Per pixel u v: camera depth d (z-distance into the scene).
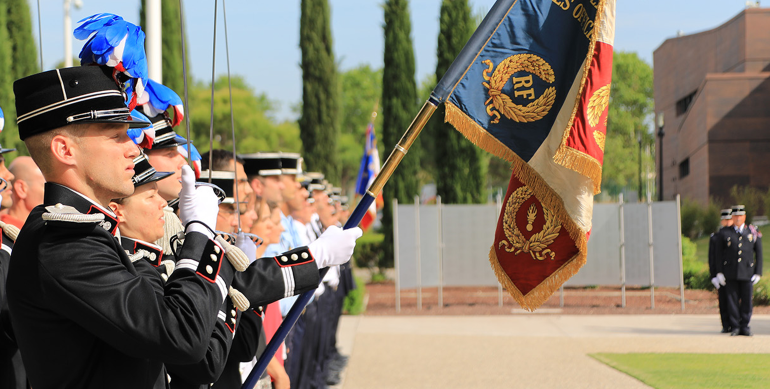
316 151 24.33
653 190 50.59
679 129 38.16
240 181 4.18
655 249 15.16
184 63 2.55
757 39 32.09
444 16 21.39
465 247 15.84
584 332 12.28
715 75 32.06
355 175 70.12
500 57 3.45
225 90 58.50
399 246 15.60
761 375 8.09
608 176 60.97
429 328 13.09
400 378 8.89
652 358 9.64
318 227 9.38
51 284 1.95
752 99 31.84
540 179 3.47
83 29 2.18
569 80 3.47
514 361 9.85
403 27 22.97
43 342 2.03
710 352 9.95
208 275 2.19
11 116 14.18
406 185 22.44
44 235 1.99
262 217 5.34
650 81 61.97
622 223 15.32
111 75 2.16
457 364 9.72
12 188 3.81
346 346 11.24
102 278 1.97
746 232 11.65
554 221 3.76
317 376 8.18
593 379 8.45
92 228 2.03
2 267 2.94
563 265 3.74
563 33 3.49
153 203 2.67
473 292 18.70
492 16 3.43
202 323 2.08
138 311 1.98
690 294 16.98
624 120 61.44
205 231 2.30
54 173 2.10
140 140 3.22
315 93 24.38
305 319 7.42
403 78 22.91
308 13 24.41
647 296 16.92
